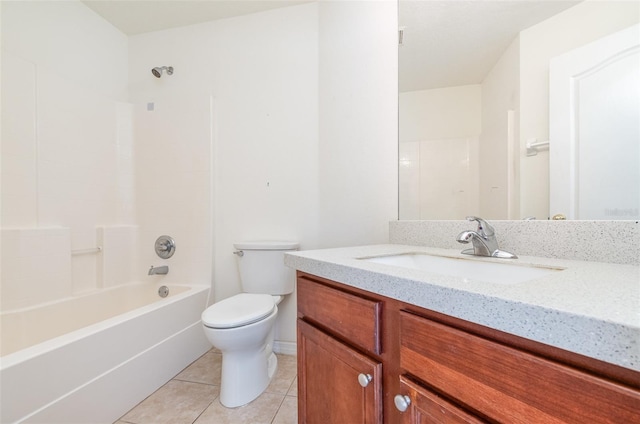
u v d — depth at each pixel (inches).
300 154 71.0
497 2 41.5
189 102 77.5
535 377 14.7
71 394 40.7
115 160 80.0
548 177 35.8
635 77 29.3
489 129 42.6
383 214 57.4
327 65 66.7
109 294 72.5
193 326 66.8
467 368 17.9
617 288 18.1
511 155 39.6
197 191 76.5
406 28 52.7
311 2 70.5
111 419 45.9
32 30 62.4
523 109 38.2
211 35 77.5
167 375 58.2
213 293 75.5
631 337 11.6
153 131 80.0
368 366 25.3
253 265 65.6
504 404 16.0
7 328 53.6
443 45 48.2
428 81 50.0
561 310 13.7
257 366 53.6
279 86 72.5
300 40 71.2
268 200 72.9
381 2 57.6
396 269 25.5
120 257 77.2
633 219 29.2
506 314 15.6
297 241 70.7
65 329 62.7
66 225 67.6
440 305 19.1
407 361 21.9
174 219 77.9
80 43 72.0
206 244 75.6
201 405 50.4
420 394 20.7
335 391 29.9
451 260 36.1
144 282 79.0
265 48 73.5
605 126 31.1
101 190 76.1
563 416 13.7
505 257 33.7
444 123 48.4
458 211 46.6
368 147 59.4
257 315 50.1
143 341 52.8
